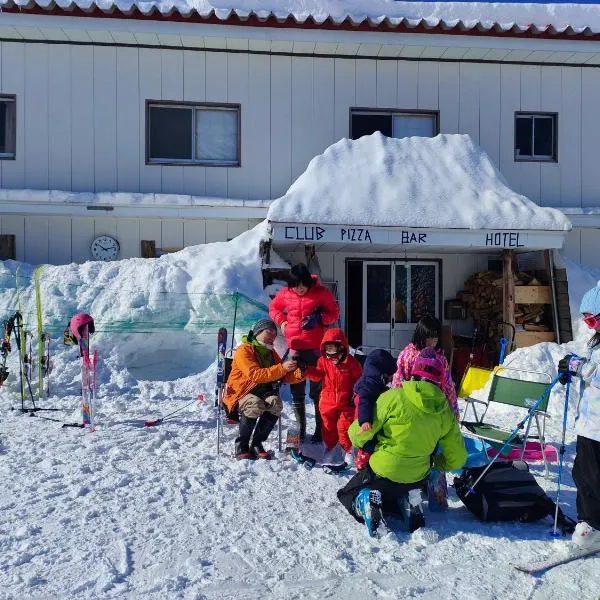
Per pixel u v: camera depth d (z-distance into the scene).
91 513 4.62
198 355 9.43
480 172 11.38
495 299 11.73
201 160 12.10
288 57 12.17
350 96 12.34
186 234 11.83
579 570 3.93
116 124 11.76
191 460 5.84
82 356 6.90
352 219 9.98
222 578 3.78
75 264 10.47
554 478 5.66
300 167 12.23
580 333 10.69
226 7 12.59
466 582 3.78
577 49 12.15
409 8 13.59
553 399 8.25
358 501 4.46
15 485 5.14
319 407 6.07
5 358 8.05
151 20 11.16
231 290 9.64
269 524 4.54
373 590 3.68
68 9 10.82
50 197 11.19
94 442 6.29
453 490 5.37
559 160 12.85
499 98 12.70
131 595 3.57
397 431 4.35
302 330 6.59
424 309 12.59
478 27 11.69
